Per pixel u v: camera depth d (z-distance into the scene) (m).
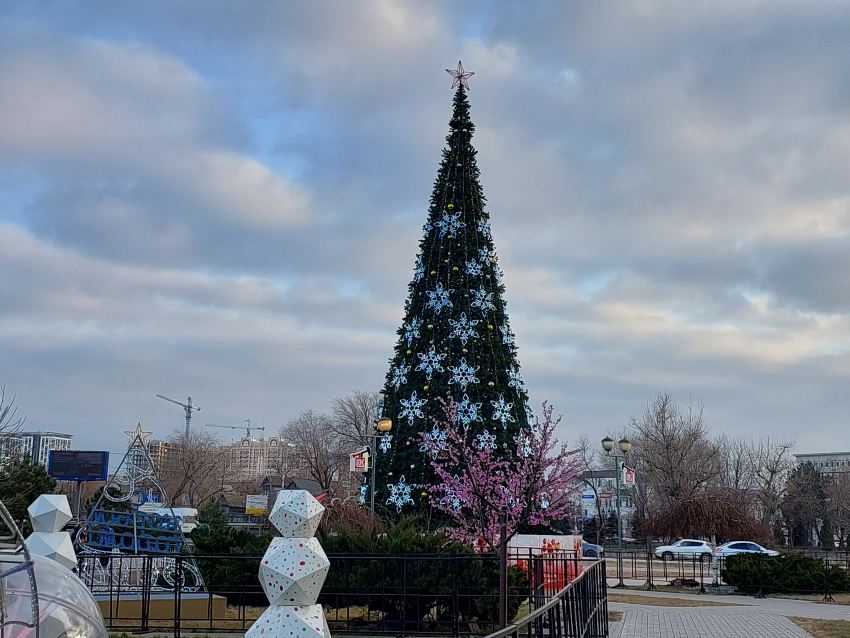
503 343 25.98
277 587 5.87
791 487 68.38
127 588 15.45
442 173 27.03
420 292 25.78
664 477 53.38
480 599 14.58
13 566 5.59
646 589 27.91
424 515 23.03
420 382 24.84
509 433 24.22
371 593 14.27
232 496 79.38
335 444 87.12
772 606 21.61
